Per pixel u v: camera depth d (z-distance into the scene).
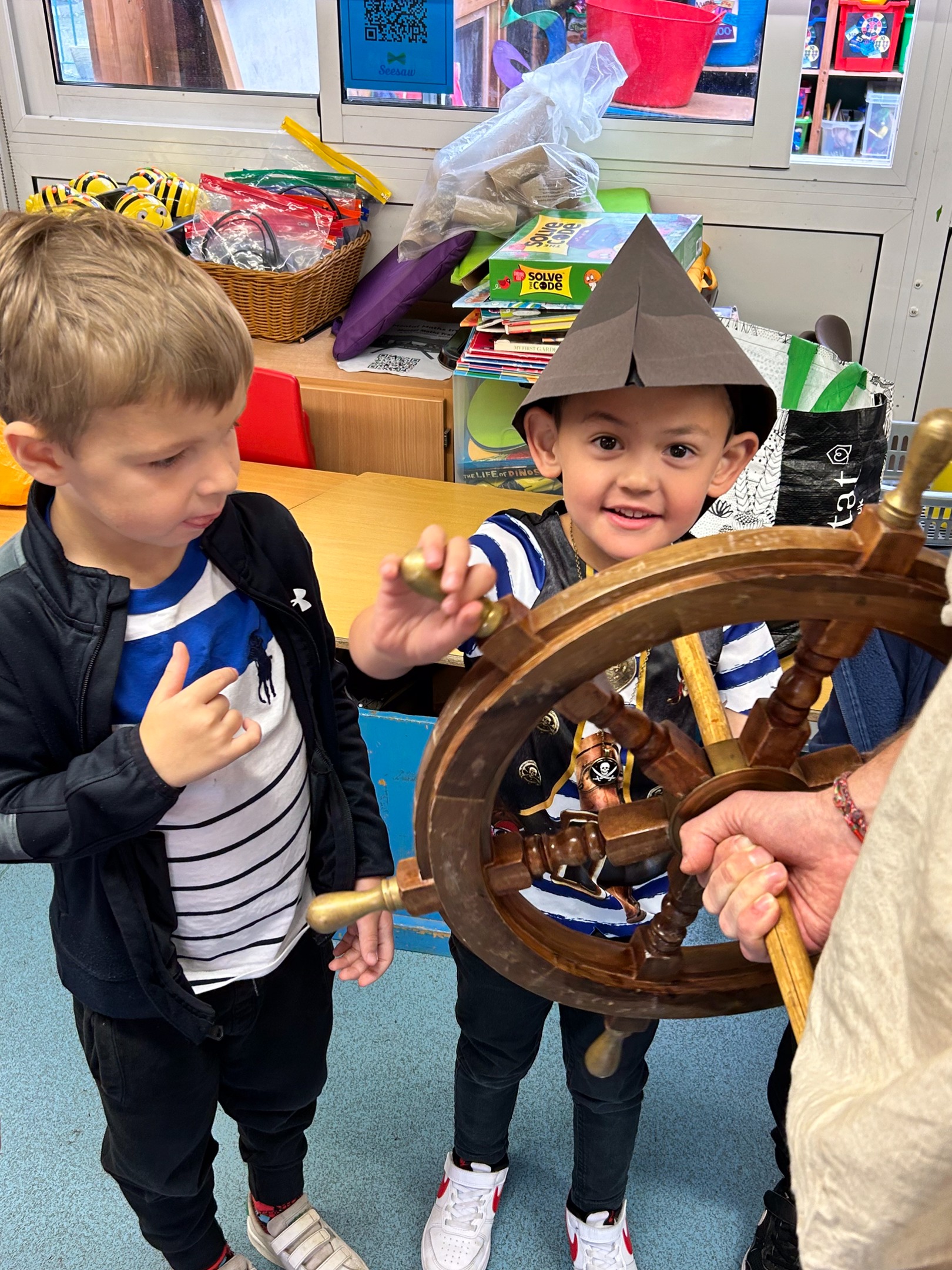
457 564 0.53
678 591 0.55
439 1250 1.26
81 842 0.79
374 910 0.66
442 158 2.00
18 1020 1.58
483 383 1.90
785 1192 1.20
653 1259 1.30
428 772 0.60
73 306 0.70
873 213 2.09
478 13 2.10
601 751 0.92
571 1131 1.44
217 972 0.97
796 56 1.98
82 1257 1.28
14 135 2.44
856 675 1.03
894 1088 0.41
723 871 0.65
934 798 0.43
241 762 0.91
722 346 0.75
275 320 2.17
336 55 2.20
